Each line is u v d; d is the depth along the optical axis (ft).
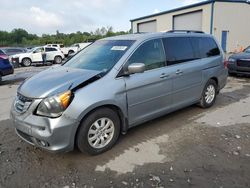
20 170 11.48
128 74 13.26
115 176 10.91
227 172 10.94
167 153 12.72
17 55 71.26
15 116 12.10
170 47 15.99
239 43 93.56
